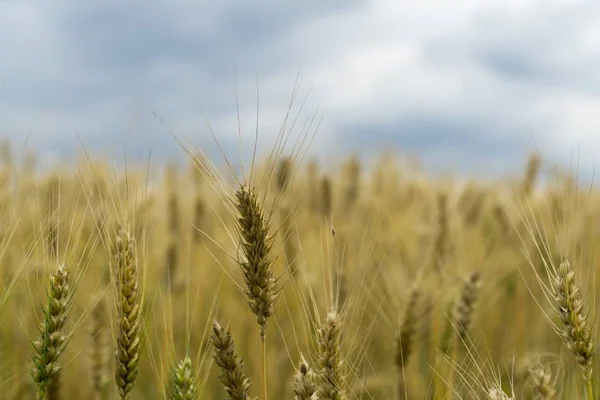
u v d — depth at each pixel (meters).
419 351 1.14
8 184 0.96
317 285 1.03
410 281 1.14
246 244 0.86
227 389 0.85
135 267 0.87
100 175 0.92
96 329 1.01
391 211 1.64
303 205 1.41
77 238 0.89
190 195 1.48
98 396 1.02
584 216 1.01
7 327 1.08
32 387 1.09
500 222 1.43
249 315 1.21
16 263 0.99
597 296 0.95
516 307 1.23
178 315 1.17
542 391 0.89
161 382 0.90
